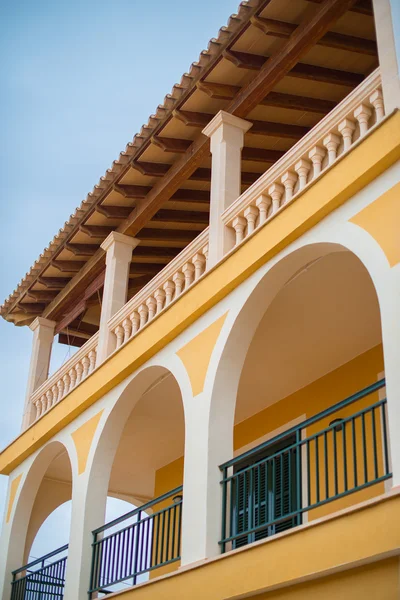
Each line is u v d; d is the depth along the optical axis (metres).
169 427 13.39
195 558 8.66
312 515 10.63
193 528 8.88
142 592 9.37
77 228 13.34
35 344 15.34
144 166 12.12
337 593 7.05
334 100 11.54
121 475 15.44
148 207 12.61
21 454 14.10
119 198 12.78
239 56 10.34
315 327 10.30
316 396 11.39
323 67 10.98
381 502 6.66
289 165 9.06
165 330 10.55
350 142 8.38
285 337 10.52
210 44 10.25
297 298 9.70
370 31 10.52
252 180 12.99
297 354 10.92
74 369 13.52
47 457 13.73
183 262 10.77
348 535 6.89
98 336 12.67
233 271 9.42
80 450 12.17
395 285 7.14
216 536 8.71
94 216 13.09
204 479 9.00
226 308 9.59
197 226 14.04
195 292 10.12
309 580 7.35
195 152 11.62
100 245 13.73
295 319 10.13
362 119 8.27
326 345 10.70
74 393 12.78
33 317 15.77
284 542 7.57
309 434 11.22
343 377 11.02
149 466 15.01
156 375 11.07
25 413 14.64
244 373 11.39
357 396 7.38
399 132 7.52
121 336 12.18
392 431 6.70
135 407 12.63
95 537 11.30
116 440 11.81
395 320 7.02
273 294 9.15
